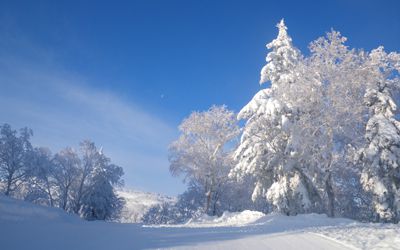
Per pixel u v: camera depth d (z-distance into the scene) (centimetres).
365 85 2853
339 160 2953
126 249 752
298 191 2828
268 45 3400
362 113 2983
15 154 4400
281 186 2894
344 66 2828
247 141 3130
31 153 4584
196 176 4266
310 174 2888
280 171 2997
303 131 2753
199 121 4209
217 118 4284
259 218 2589
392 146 2512
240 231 1234
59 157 5128
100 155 5328
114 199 5434
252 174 3186
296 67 2959
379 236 988
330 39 2838
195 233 1108
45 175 4828
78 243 817
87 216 5103
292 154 2761
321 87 2816
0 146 4309
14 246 732
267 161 3073
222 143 4228
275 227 1559
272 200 2961
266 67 3334
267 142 3027
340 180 3381
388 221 2522
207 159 4184
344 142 2964
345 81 2775
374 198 2617
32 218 1270
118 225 1595
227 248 800
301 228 1388
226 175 4216
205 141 4275
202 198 4891
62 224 1251
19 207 1322
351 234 1048
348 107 2741
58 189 5206
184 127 4291
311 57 2858
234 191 4506
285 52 3291
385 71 2844
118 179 5356
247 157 3094
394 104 2642
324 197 3428
